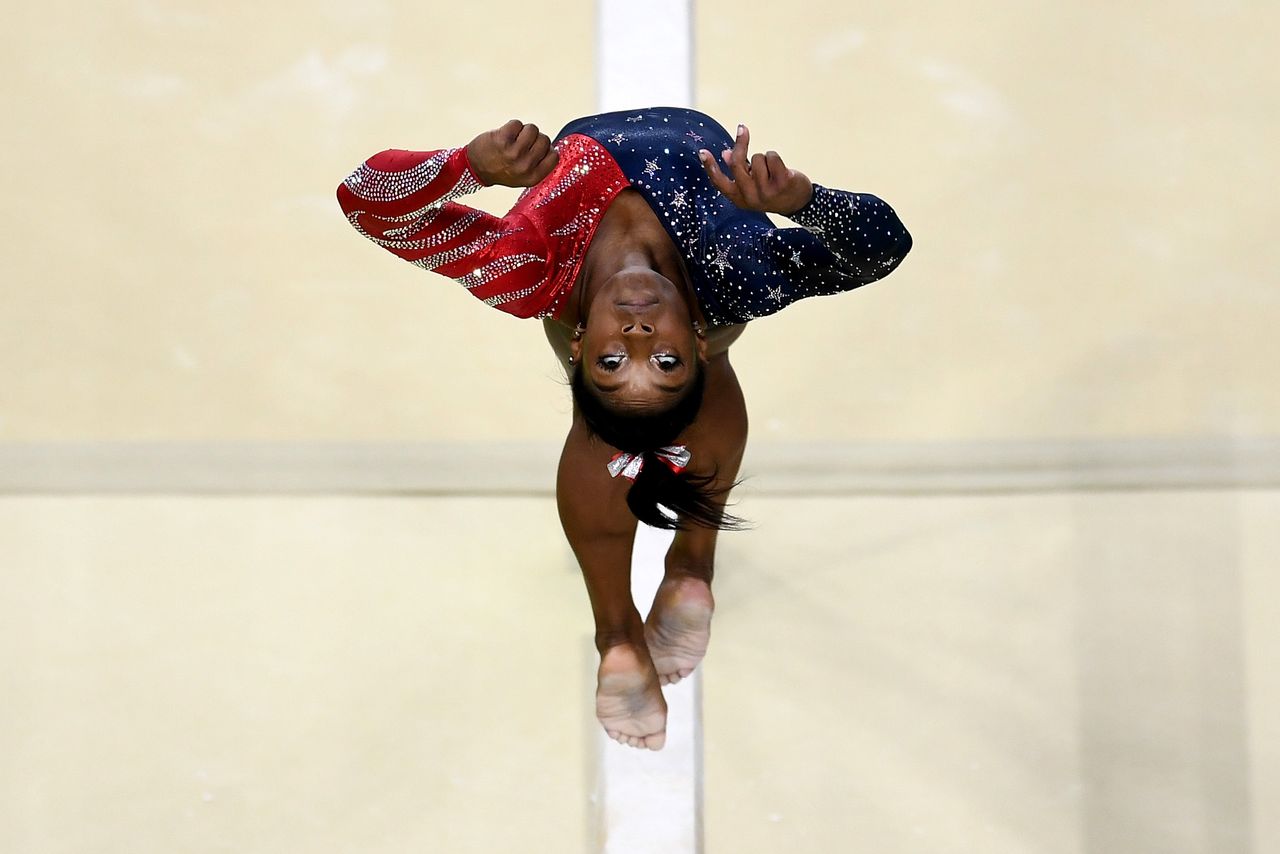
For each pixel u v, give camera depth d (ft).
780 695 32.94
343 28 42.47
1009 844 30.86
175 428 37.37
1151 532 36.09
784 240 19.07
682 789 24.27
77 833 30.83
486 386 38.14
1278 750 32.50
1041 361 38.50
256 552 35.47
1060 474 37.04
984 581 35.12
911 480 36.99
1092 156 40.88
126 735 32.30
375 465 36.88
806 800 31.32
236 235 39.88
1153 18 42.65
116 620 34.17
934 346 38.75
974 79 41.83
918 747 32.24
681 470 19.08
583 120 21.93
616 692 21.42
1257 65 42.14
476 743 32.09
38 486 36.63
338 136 40.96
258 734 32.27
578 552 21.17
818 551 35.63
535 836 30.66
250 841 30.68
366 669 33.27
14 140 40.78
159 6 42.65
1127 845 31.01
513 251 19.25
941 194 40.29
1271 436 37.37
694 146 20.56
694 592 23.59
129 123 41.09
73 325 38.78
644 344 17.85
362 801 31.27
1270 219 40.09
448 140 40.55
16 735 32.27
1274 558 35.53
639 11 28.27
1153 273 39.47
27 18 42.34
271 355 38.50
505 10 42.86
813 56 42.09
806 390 38.06
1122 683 33.45
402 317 39.14
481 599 34.50
